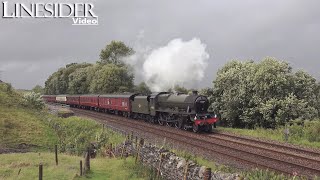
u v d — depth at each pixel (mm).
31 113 47875
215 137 28250
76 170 21109
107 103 57062
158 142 27078
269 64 36312
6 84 60312
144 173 19672
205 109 33625
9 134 35469
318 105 36188
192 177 15852
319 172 17297
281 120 33188
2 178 19500
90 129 36844
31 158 25016
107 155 26562
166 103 38188
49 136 37406
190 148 24359
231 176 14375
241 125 40000
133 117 48812
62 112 49625
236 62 43312
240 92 37781
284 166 18750
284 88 35656
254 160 20375
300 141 26500
